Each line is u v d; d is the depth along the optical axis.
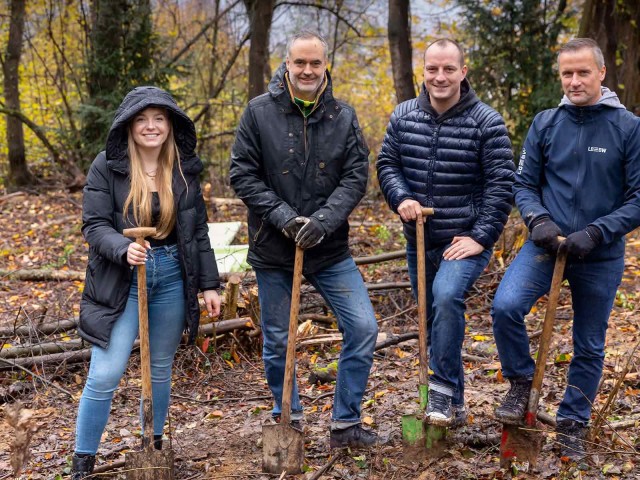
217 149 16.50
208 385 5.57
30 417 3.39
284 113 4.03
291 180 4.05
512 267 3.97
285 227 3.93
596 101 3.82
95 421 3.82
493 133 4.05
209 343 5.95
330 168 4.05
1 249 10.38
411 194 4.23
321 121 4.04
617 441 4.17
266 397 5.30
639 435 4.35
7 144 16.25
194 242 3.96
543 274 3.91
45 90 17.00
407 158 4.25
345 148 4.08
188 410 5.16
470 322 6.83
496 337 3.89
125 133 3.81
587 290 3.93
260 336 6.07
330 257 4.12
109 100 14.41
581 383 4.02
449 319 4.00
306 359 5.98
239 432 4.71
